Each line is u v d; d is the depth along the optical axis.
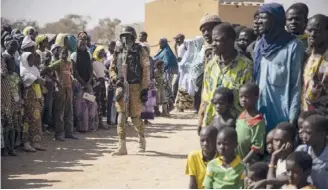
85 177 8.02
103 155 9.70
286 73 5.45
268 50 5.52
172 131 12.72
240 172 5.07
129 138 11.62
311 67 5.51
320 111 5.46
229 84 5.67
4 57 9.16
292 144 5.14
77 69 12.03
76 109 12.13
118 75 9.52
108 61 13.80
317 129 4.94
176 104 16.56
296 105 5.45
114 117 13.24
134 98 9.64
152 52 24.06
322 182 4.98
